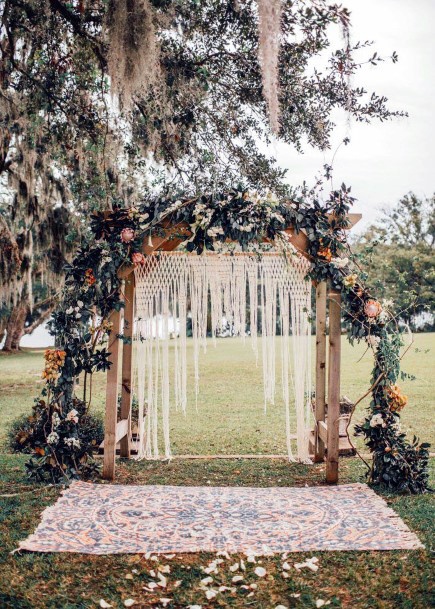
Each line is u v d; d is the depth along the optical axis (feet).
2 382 40.93
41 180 31.19
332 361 15.83
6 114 21.71
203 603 9.23
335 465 15.84
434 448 20.16
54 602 9.21
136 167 22.40
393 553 10.84
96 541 11.37
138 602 9.25
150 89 17.06
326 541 11.40
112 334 16.20
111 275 15.69
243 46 16.48
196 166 19.90
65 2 17.03
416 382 34.94
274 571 10.23
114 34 14.74
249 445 21.42
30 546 11.02
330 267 15.42
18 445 19.49
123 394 19.01
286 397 17.85
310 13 14.98
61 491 14.40
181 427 24.76
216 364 46.11
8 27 18.28
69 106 18.98
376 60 16.06
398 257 82.17
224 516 12.82
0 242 32.01
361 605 9.09
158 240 15.76
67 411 15.81
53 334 15.84
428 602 9.08
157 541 11.42
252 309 17.06
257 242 15.96
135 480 16.28
